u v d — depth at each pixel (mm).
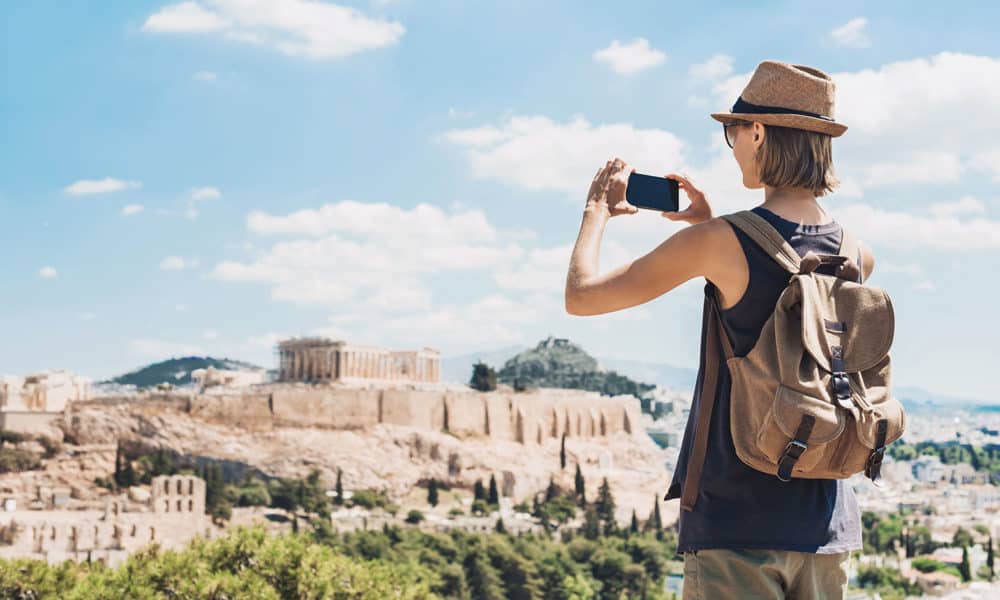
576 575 158750
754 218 4359
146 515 142750
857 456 4039
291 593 24688
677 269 4410
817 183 4465
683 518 4520
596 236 4859
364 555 156250
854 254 4500
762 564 4219
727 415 4340
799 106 4461
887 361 4156
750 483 4254
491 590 147875
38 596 23375
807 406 3943
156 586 24297
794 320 4125
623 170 5129
